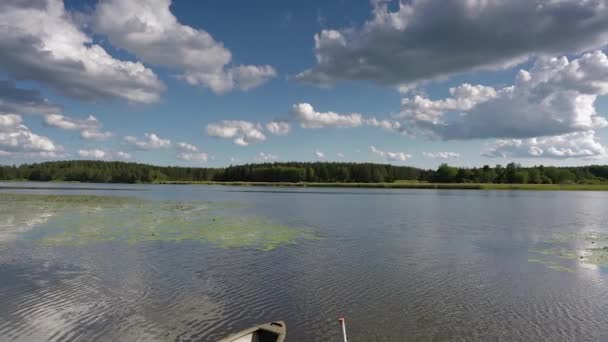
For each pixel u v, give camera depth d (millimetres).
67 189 126125
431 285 20250
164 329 14492
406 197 101125
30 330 14359
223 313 16062
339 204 73750
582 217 53469
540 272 23062
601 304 17703
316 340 13789
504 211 61750
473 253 28359
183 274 21531
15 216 45094
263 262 24562
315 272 22453
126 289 18859
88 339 13711
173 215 49094
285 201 80750
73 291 18469
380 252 28312
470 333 14578
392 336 14219
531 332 14727
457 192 135250
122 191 118500
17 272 21516
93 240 30734
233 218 47031
